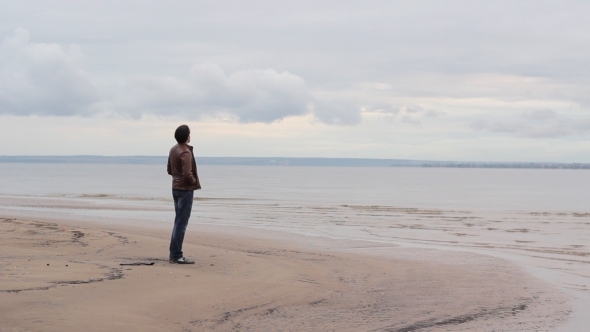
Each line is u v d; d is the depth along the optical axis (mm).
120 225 18422
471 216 26141
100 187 60250
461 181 112250
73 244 12039
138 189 55500
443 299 7762
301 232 18078
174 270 9078
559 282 9258
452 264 11164
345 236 17109
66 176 114750
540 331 6211
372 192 56219
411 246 14625
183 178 9766
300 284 8570
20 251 10664
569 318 6793
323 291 8148
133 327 5781
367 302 7508
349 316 6738
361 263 11094
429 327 6328
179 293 7441
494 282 9156
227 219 23125
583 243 15961
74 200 35156
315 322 6445
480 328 6309
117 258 10258
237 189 60094
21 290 6887
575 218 25234
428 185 83312
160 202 33688
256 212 27375
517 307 7332
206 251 11633
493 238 17125
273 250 12805
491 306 7371
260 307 7047
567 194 55125
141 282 7934
